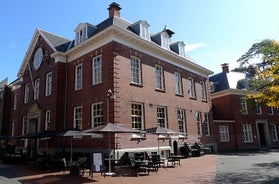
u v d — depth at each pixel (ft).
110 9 70.49
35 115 76.59
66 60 70.85
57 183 34.58
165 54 71.36
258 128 112.27
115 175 40.75
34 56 83.76
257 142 106.32
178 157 51.85
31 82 83.10
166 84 70.44
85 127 59.21
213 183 32.12
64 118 66.69
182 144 71.61
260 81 44.88
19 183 35.04
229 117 103.96
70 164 42.37
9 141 99.04
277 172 39.65
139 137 56.95
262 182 31.78
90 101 59.47
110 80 54.75
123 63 57.72
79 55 66.85
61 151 62.85
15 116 102.42
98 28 67.51
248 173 39.34
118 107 53.52
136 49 62.59
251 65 73.05
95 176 40.04
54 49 71.56
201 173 40.63
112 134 51.44
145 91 62.18
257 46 59.52
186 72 81.61
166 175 39.70
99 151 53.36
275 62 42.52
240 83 112.27
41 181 36.32
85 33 65.98
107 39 58.08
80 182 34.88
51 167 48.42
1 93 115.03
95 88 58.70
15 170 48.67
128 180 35.91
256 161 56.54
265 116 113.19
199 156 71.36
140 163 42.06
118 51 57.21
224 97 107.34
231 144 98.53
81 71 65.62
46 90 73.00
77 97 64.44
